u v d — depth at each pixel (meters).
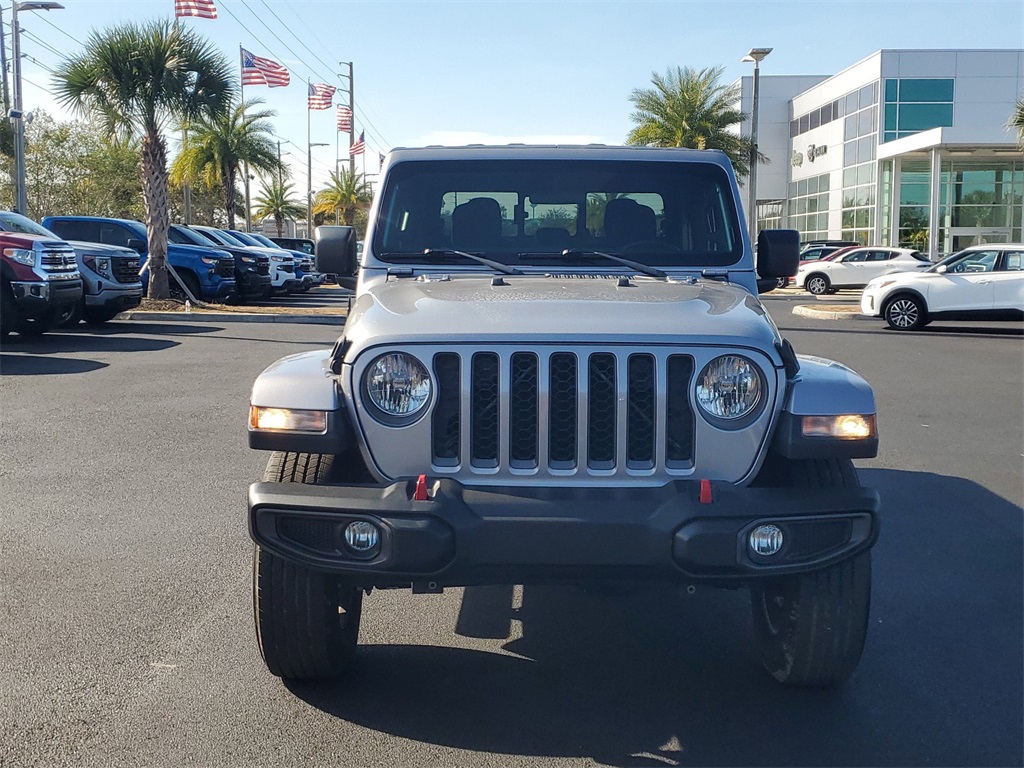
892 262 31.66
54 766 3.20
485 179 4.73
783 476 3.57
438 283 4.18
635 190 4.74
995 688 3.84
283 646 3.59
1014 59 44.56
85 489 6.68
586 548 3.12
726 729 3.52
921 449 8.20
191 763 3.23
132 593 4.77
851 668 3.62
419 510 3.12
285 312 21.12
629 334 3.26
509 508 3.14
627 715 3.62
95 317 17.53
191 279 22.34
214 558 5.29
